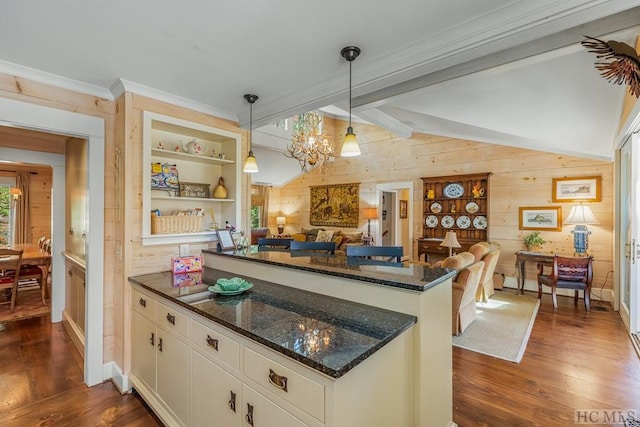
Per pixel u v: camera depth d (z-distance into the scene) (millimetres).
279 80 2344
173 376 1891
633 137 3262
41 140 3492
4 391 2379
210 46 1876
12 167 6234
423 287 1515
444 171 6289
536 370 2605
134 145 2457
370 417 1261
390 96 2398
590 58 2160
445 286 1803
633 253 3322
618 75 1657
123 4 1483
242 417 1408
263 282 2252
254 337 1314
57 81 2295
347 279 1796
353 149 2258
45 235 6801
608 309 4184
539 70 2340
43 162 3701
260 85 2441
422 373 1542
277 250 2939
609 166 4633
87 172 2527
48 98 2270
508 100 2887
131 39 1798
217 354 1548
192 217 2820
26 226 6555
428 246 6066
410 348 1525
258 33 1731
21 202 6512
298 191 9281
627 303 3705
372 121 4246
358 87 2199
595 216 4719
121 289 2457
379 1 1464
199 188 3092
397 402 1438
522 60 1817
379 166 7359
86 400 2277
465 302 3426
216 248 2979
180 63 2094
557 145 3973
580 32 1632
